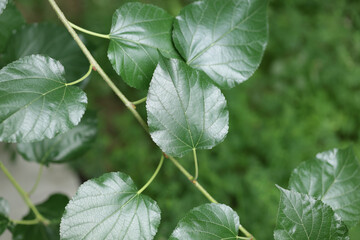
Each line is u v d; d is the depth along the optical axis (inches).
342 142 85.3
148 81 23.2
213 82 24.0
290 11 91.8
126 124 78.5
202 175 72.8
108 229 21.2
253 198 72.3
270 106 85.0
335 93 88.7
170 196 71.2
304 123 84.0
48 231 28.2
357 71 89.7
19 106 20.5
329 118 86.0
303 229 21.7
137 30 23.2
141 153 75.8
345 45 94.2
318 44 91.0
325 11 95.7
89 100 78.0
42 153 29.0
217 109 22.0
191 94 21.7
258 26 24.0
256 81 87.7
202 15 23.8
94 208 21.2
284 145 79.6
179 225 21.5
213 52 23.9
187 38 23.6
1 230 26.8
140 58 23.2
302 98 87.4
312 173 24.5
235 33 24.0
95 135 29.6
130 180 21.9
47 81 21.2
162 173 74.2
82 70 27.1
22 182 57.8
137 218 21.6
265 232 69.9
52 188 59.4
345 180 24.6
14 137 20.3
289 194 21.7
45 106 20.8
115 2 83.3
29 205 28.2
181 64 21.5
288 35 88.7
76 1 83.8
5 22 26.7
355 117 87.4
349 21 97.3
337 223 21.7
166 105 21.5
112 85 22.5
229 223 21.9
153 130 21.5
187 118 21.7
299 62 88.5
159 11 23.6
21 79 20.9
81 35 27.3
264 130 80.7
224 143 76.4
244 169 77.1
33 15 80.5
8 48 26.6
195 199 71.1
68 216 20.9
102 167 70.3
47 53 26.9
